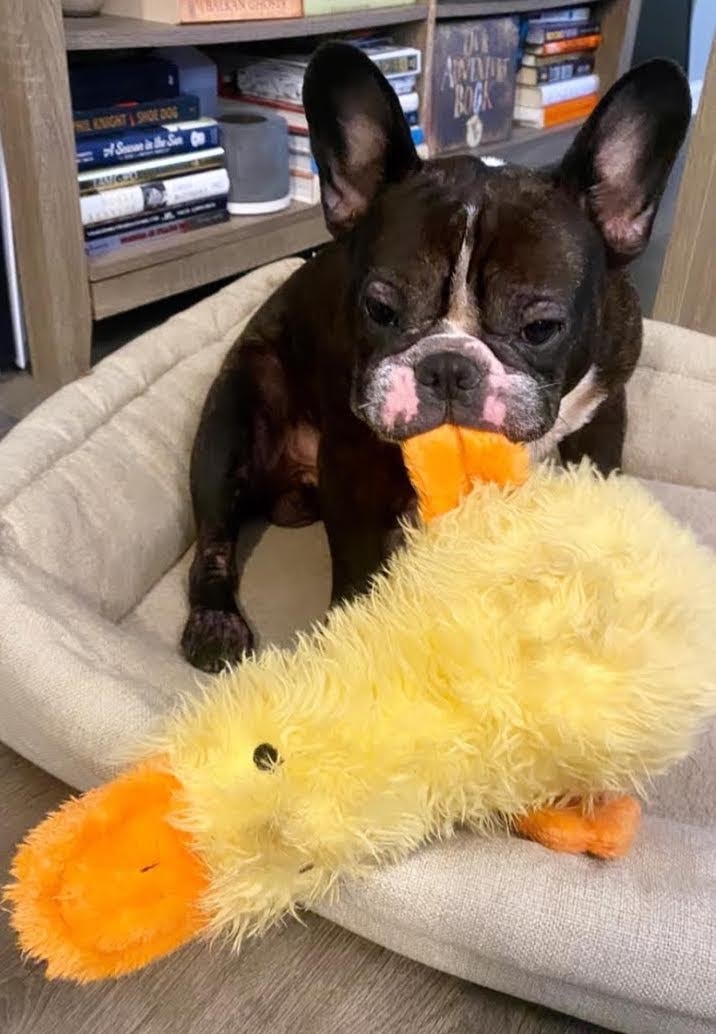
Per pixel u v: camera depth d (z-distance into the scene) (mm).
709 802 1063
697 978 744
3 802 1083
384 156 1126
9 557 1103
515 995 875
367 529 1275
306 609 1382
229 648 1244
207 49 2361
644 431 1638
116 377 1479
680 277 1892
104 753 921
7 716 1008
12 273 1941
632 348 1312
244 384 1435
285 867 707
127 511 1346
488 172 1101
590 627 687
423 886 786
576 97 3221
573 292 1049
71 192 1787
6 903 972
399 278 1040
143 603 1375
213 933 807
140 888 688
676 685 682
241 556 1484
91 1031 884
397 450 1223
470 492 931
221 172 2109
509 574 741
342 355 1258
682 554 761
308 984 923
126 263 1955
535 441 1134
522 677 696
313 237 2332
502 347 1037
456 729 715
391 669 736
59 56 1673
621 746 691
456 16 2666
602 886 776
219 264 2146
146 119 1984
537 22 2977
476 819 790
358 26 2273
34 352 1971
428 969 942
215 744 723
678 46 3619
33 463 1274
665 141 1090
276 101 2295
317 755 700
